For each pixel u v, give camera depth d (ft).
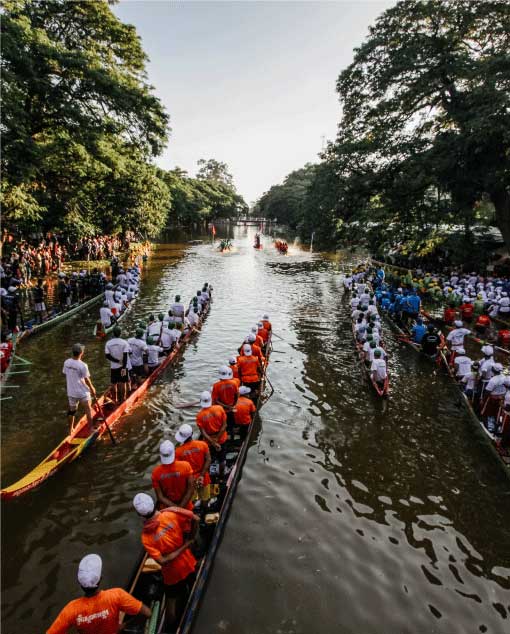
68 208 100.73
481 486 27.12
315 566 20.45
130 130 89.86
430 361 49.14
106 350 34.22
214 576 19.54
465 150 70.23
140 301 77.66
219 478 25.59
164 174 151.64
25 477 24.54
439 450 31.01
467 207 81.35
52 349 49.90
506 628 17.58
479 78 67.87
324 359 49.06
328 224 100.27
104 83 72.79
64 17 82.53
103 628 12.75
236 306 75.77
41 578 19.15
